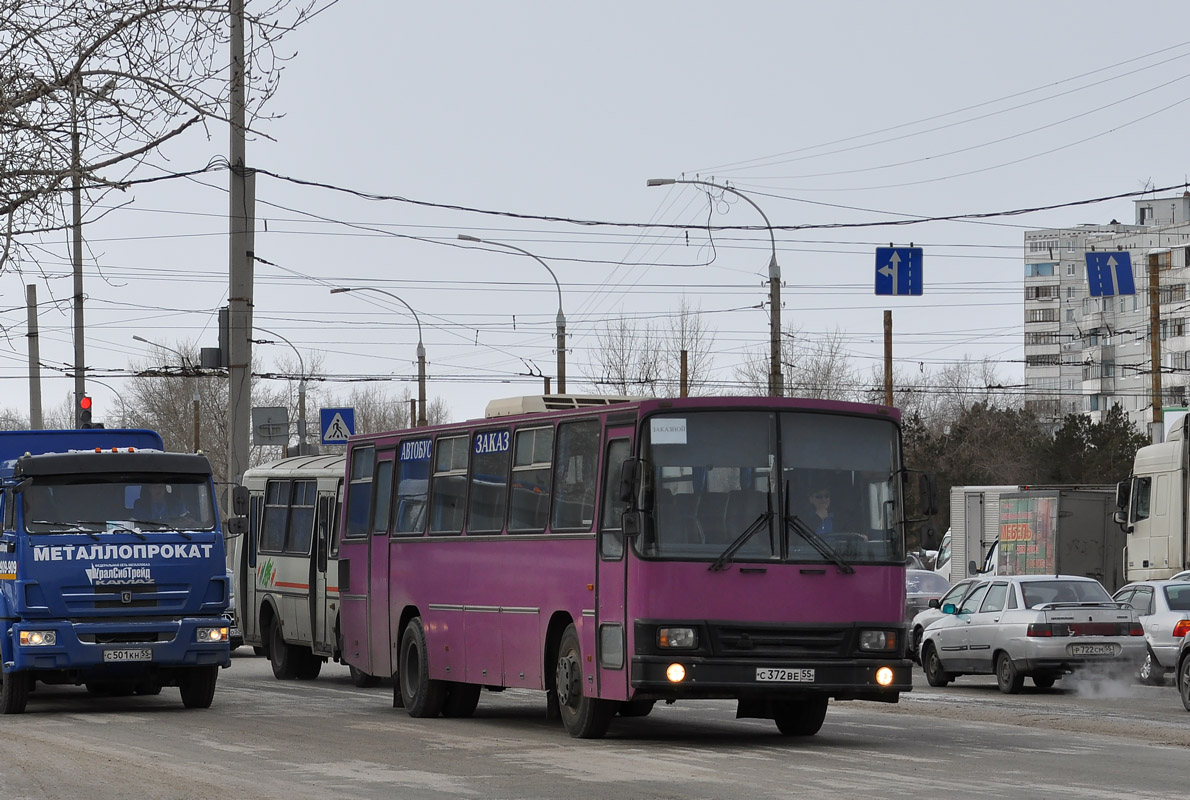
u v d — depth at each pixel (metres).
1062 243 179.62
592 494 18.27
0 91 13.56
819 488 17.56
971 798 12.64
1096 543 44.56
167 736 19.02
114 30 13.77
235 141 32.44
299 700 25.80
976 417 102.75
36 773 15.14
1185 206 167.75
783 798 12.70
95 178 13.91
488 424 21.27
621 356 84.38
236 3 14.05
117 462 23.19
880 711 23.44
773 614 17.11
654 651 16.89
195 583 23.06
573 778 14.25
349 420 45.47
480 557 21.00
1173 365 125.38
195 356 103.44
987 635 28.95
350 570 25.67
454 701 22.31
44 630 22.28
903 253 43.75
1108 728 20.06
